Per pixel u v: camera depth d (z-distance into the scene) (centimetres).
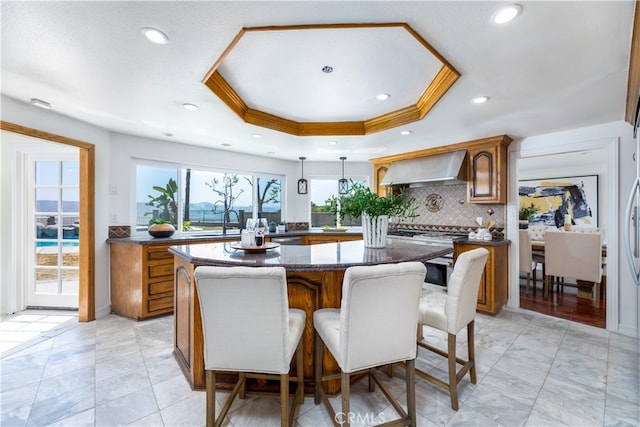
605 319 318
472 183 361
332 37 161
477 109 249
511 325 302
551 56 167
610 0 123
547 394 186
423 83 221
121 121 291
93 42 156
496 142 338
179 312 222
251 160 464
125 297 320
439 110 251
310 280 187
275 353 138
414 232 425
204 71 188
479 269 185
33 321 305
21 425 158
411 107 270
